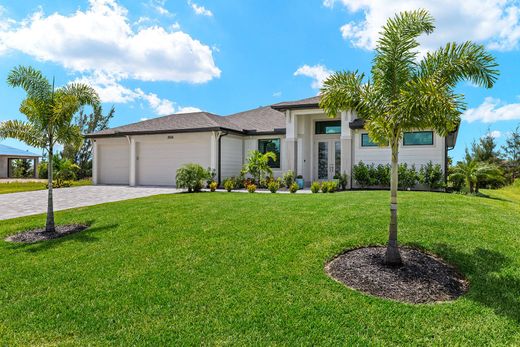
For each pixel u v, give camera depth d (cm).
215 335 353
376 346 330
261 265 529
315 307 404
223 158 1886
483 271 491
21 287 491
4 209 1205
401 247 598
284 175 1706
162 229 752
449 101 443
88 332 370
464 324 364
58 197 1506
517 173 2867
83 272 537
